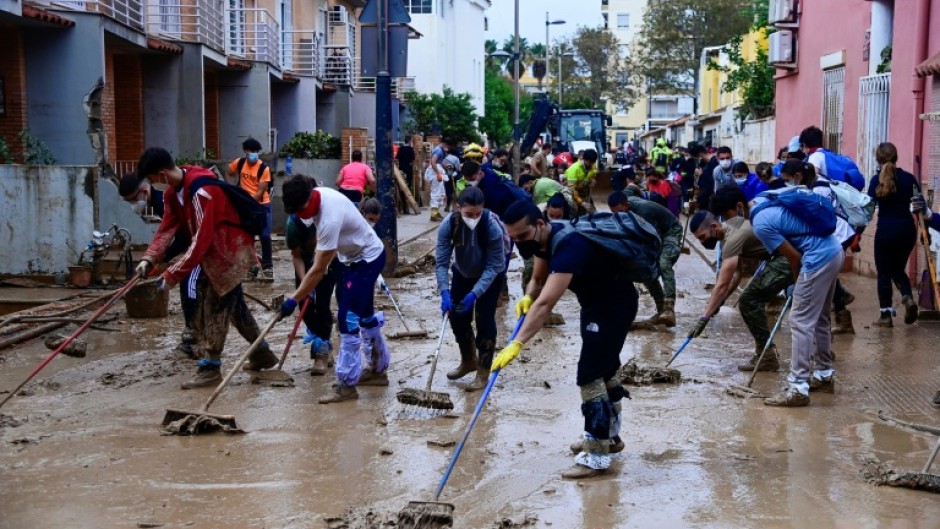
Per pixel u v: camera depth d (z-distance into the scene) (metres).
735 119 33.75
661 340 10.62
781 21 20.28
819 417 7.55
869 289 13.81
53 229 13.64
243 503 5.77
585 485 6.07
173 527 5.40
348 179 18.59
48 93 16.80
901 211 10.88
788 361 9.52
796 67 20.38
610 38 75.94
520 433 7.17
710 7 56.91
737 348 10.19
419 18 52.50
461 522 5.50
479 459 6.57
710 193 20.73
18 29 16.58
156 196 9.44
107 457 6.59
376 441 6.96
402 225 25.31
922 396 8.16
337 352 9.95
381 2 15.12
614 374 6.40
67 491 5.96
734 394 8.19
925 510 5.61
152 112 21.75
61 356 9.62
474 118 43.69
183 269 8.11
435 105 42.78
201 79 21.81
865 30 16.45
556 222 6.27
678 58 58.56
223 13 24.50
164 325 11.21
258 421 7.46
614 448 6.52
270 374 8.70
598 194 33.88
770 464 6.44
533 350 10.12
